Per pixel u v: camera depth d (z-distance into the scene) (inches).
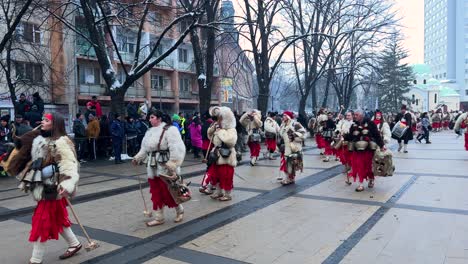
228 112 297.0
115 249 195.3
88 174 431.5
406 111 617.6
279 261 175.2
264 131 560.7
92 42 547.8
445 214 245.0
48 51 930.1
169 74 1512.1
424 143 796.0
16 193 336.8
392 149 665.0
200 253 187.5
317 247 191.9
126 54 1232.8
